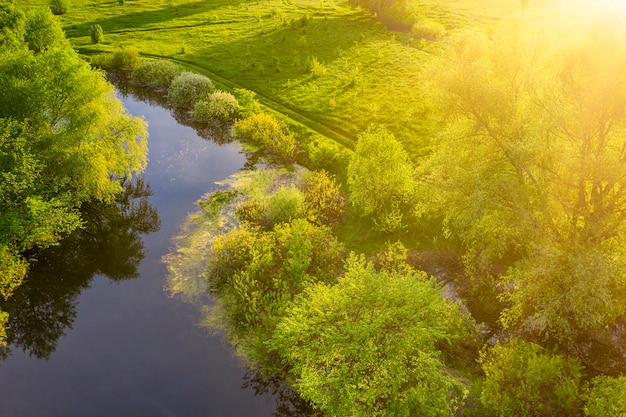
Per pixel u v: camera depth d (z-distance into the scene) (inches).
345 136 1847.9
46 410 834.8
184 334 994.1
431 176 1018.7
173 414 827.4
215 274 1133.7
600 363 877.8
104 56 2711.6
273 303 963.3
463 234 1079.0
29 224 1117.1
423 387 712.4
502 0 3885.3
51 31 2309.3
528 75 884.0
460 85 904.9
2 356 955.3
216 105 2049.7
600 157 798.5
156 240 1302.9
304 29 3287.4
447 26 3235.7
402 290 806.5
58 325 1032.2
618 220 857.5
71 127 1245.1
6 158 1098.1
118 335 999.0
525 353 779.4
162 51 2888.8
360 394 701.3
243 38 3137.3
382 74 2418.8
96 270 1215.6
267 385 881.5
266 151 1804.9
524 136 871.1
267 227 1307.8
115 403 848.3
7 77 1186.6
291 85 2357.3
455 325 914.7
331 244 1157.7
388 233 1270.9
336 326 789.9
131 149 1425.9
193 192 1534.2
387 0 3555.6
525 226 837.8
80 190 1337.4
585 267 772.6
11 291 1110.4
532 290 868.6
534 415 740.0
